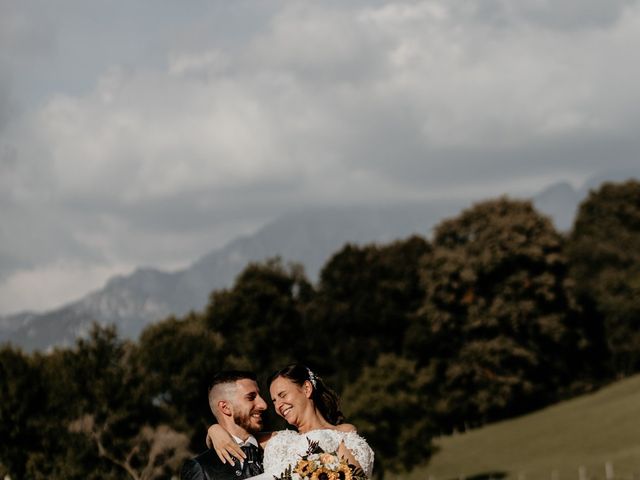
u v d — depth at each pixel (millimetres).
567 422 63438
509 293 68562
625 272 77688
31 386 31453
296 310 64750
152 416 32688
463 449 61844
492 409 72188
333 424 6812
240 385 6738
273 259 66812
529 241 69750
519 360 69688
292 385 6676
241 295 60844
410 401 47031
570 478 47250
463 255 70000
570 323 73812
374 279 77125
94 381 31844
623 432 56469
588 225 84438
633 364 78000
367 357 73812
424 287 72750
